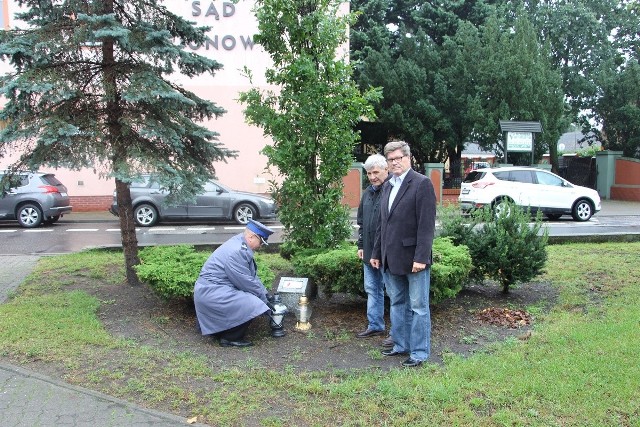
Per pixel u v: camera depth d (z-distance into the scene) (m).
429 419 3.47
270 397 3.82
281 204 6.55
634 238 11.23
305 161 6.38
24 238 13.05
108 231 14.52
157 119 6.64
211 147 7.11
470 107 21.98
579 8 25.69
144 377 4.14
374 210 5.10
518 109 22.14
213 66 7.11
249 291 5.00
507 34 22.73
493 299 6.55
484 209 6.83
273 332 5.17
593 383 3.89
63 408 3.67
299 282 5.80
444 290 5.55
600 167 26.33
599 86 25.59
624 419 3.42
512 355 4.51
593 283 7.29
